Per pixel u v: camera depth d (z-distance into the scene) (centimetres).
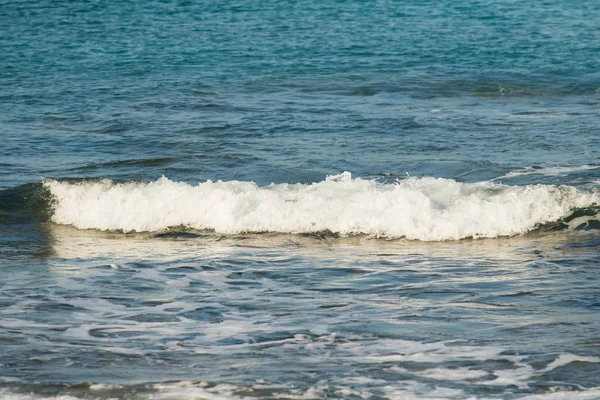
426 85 5603
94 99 5191
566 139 4016
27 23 8625
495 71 6091
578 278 2316
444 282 2312
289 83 5700
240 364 1717
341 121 4475
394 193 2927
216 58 6725
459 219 2825
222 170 3591
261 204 2947
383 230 2830
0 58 6906
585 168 3484
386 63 6425
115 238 2880
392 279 2353
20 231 2958
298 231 2872
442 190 2994
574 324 1927
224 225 2911
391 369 1684
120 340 1869
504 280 2319
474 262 2522
